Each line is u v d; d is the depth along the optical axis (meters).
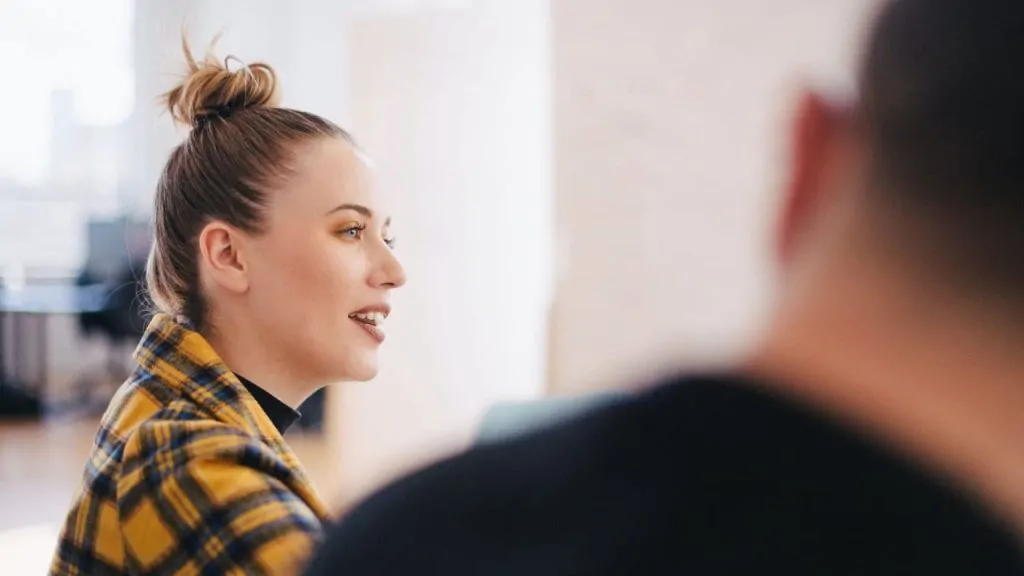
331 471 4.33
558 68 2.96
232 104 1.17
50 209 7.44
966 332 0.31
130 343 6.99
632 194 2.72
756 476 0.33
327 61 6.83
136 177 7.43
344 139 1.17
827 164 0.33
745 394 0.34
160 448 0.97
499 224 3.80
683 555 0.33
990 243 0.31
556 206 3.07
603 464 0.36
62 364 7.38
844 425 0.32
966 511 0.30
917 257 0.32
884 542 0.31
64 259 7.45
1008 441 0.31
